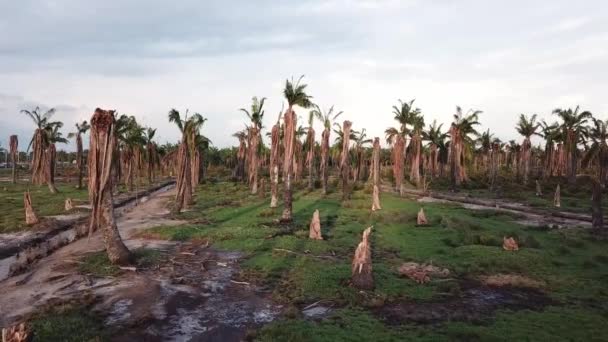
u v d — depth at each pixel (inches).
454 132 2405.3
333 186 2559.1
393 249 928.9
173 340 483.2
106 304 585.9
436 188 2532.0
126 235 1096.8
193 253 867.4
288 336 474.9
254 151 2127.2
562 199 1978.3
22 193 2161.7
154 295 620.1
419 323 523.8
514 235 1048.2
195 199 1948.8
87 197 1975.9
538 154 3814.0
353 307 574.9
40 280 698.2
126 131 2020.2
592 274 735.1
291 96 1245.7
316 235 1011.9
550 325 508.1
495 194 2181.3
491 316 546.0
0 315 549.6
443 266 775.1
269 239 1007.0
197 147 2440.9
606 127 1959.9
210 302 604.7
